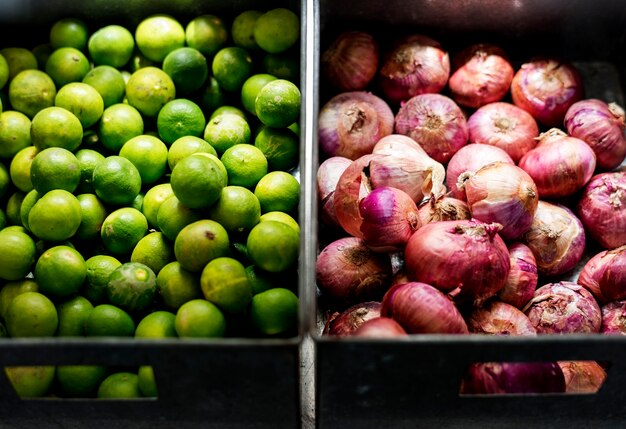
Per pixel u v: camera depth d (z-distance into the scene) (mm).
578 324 640
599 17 760
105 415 576
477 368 588
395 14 762
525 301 650
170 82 716
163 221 633
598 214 677
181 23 781
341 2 748
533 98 738
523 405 571
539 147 693
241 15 746
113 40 733
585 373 621
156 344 512
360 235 654
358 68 742
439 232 613
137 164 675
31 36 778
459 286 604
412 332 586
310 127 701
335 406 570
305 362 666
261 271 625
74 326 612
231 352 520
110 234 642
